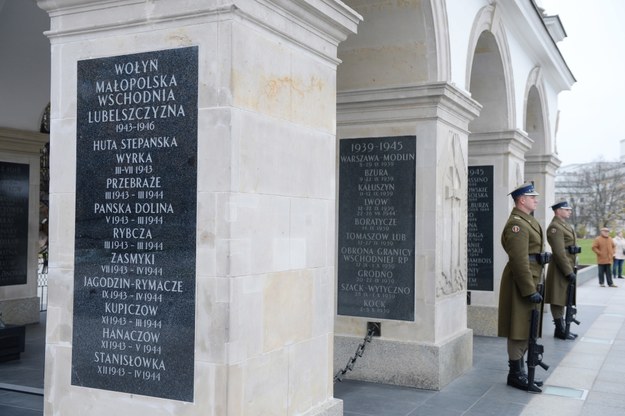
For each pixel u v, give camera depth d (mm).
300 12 4371
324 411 4738
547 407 6379
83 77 4312
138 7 4102
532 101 14391
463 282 8125
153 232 4051
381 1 7164
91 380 4234
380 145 7480
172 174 3990
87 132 4297
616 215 58094
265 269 4117
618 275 24125
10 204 10680
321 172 4781
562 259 10406
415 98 7211
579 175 60750
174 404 3951
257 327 4039
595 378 7695
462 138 8094
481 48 10070
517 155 11242
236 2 3799
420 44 7227
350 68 7578
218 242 3822
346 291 7594
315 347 4707
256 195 4023
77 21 4312
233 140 3814
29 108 10617
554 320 10688
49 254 4414
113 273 4184
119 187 4180
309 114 4625
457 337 7695
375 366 7332
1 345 8031
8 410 5883
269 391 4172
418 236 7273
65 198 4367
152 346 4035
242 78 3891
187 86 3941
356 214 7578
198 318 3879
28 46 9641
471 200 10914
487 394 6875
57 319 4375
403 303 7312
